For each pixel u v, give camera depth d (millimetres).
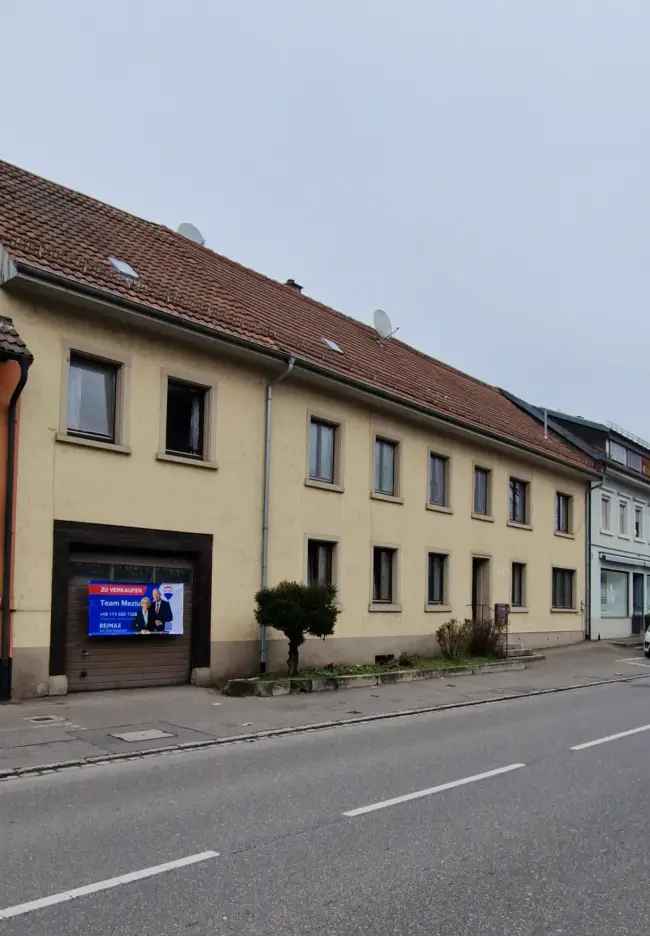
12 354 11406
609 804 7211
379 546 19438
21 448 12172
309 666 17109
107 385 13703
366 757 9281
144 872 5316
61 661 12570
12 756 8695
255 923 4520
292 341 17516
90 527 13031
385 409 19797
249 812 6809
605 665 22203
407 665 18250
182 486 14602
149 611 14016
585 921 4629
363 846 5898
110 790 7547
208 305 15859
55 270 12484
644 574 35375
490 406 27719
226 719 11469
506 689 16312
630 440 34750
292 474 17016
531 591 26219
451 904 4836
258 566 16000
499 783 7988
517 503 26109
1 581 11812
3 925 4469
